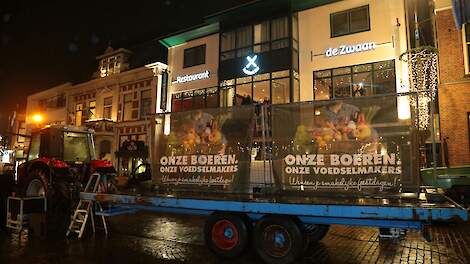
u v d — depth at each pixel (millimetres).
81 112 27109
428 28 15594
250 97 17828
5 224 8859
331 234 7871
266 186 6266
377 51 15445
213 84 19859
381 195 5535
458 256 6012
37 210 8359
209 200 6066
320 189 5914
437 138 14469
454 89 14203
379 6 15680
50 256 6066
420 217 4797
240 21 18766
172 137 7266
